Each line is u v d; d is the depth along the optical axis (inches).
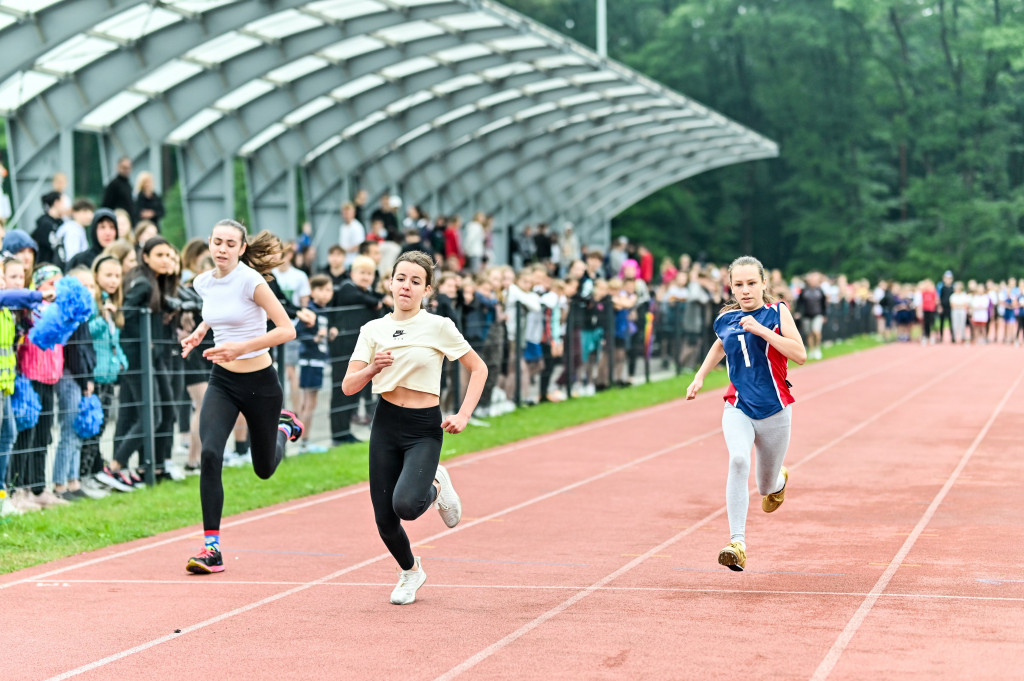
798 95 4722.0
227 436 546.9
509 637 421.7
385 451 470.9
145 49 1366.9
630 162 2942.9
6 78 1208.8
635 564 550.6
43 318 657.0
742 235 5044.3
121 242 776.3
